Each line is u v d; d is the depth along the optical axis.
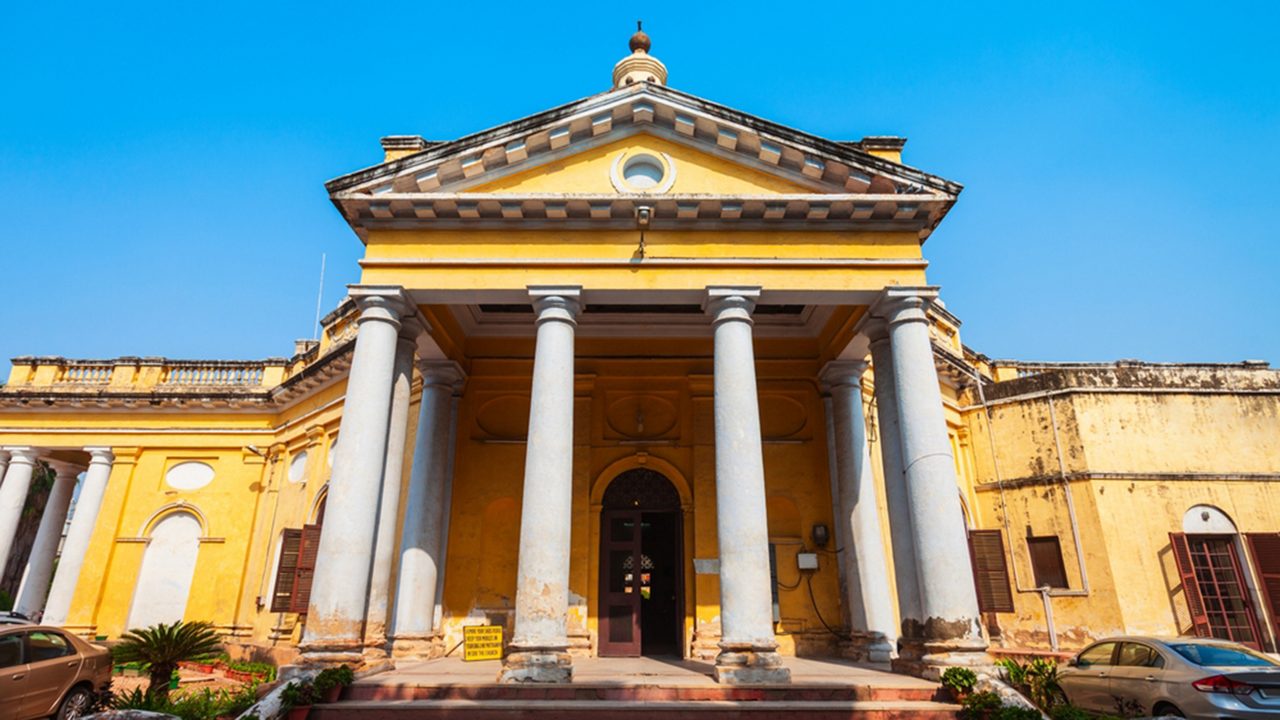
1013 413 17.45
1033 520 16.55
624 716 8.46
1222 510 15.48
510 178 11.63
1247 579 15.00
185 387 21.47
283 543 14.86
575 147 11.74
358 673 9.47
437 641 12.89
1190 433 16.05
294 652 15.27
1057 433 16.53
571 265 11.09
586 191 11.56
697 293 11.09
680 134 11.84
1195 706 8.20
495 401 14.80
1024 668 9.97
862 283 11.12
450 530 13.78
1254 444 15.98
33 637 9.85
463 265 11.10
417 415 15.47
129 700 9.09
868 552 13.10
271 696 8.45
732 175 11.70
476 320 14.71
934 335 18.56
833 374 14.30
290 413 20.06
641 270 11.10
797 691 8.93
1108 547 15.21
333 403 17.78
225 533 20.02
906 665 10.16
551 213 11.27
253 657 16.94
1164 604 14.83
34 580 21.03
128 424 20.92
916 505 10.23
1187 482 15.66
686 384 14.82
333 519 9.92
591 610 13.52
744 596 9.51
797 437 14.59
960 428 18.25
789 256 11.23
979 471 17.81
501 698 8.84
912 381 10.70
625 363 14.93
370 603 11.00
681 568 13.81
